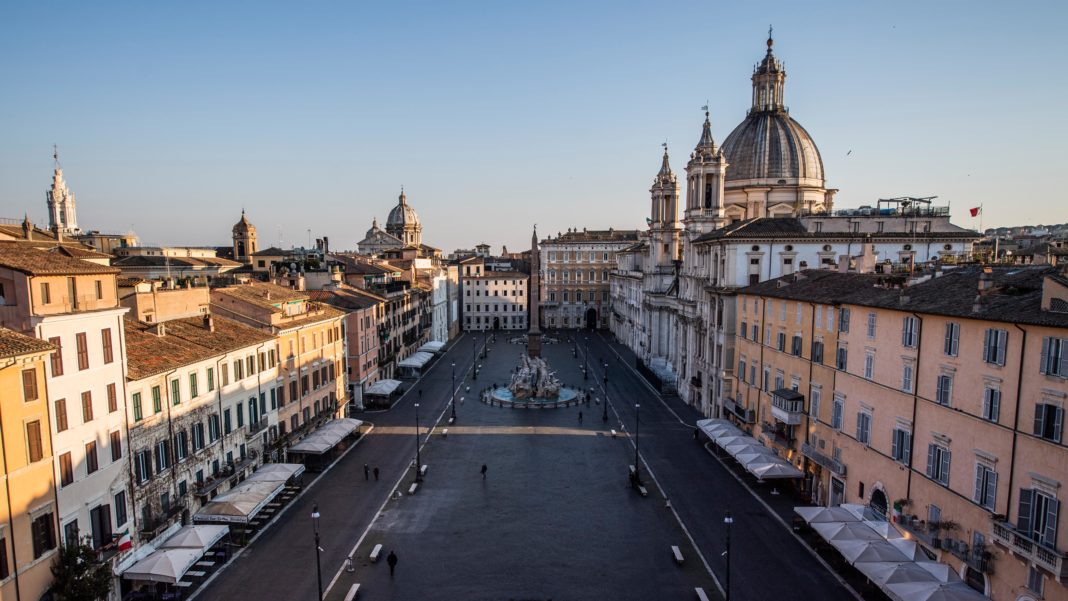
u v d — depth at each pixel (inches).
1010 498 1321.4
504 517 2034.9
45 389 1330.0
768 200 4165.8
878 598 1523.1
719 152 3841.0
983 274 1523.1
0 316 1338.6
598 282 7608.3
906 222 3107.8
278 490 1996.8
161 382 1749.5
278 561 1740.9
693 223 3818.9
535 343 4394.7
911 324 1667.1
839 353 2034.9
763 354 2657.5
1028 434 1277.1
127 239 4916.3
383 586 1606.8
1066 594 1171.3
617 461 2598.4
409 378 4478.3
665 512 2071.9
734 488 2290.8
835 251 3024.1
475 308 7726.4
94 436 1485.0
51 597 1336.1
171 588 1568.7
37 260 1416.1
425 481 2365.9
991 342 1385.3
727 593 1438.2
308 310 2913.4
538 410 3518.7
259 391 2330.2
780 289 2549.2
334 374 3115.2
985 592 1382.9
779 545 1828.2
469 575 1663.4
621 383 4350.4
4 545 1226.6
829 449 2094.0
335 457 2662.4
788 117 4303.6
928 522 1547.7
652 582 1622.8
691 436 2987.2
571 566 1710.1
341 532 1927.9
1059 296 1227.9
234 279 3617.1
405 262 6304.1
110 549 1494.8
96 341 1502.2
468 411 3496.6
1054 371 1223.5
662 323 4670.3
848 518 1704.0
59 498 1366.9
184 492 1850.4
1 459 1222.9
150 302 2188.7
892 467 1739.7
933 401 1571.1
